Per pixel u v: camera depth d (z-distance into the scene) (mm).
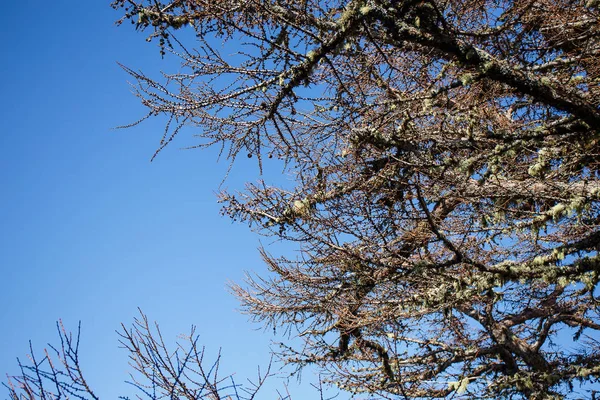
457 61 5773
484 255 6941
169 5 5520
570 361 8336
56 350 3902
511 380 7727
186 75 5645
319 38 5488
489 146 6098
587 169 6652
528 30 6531
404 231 6363
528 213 6016
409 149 6305
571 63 6234
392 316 7000
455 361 8555
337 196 6746
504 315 8852
